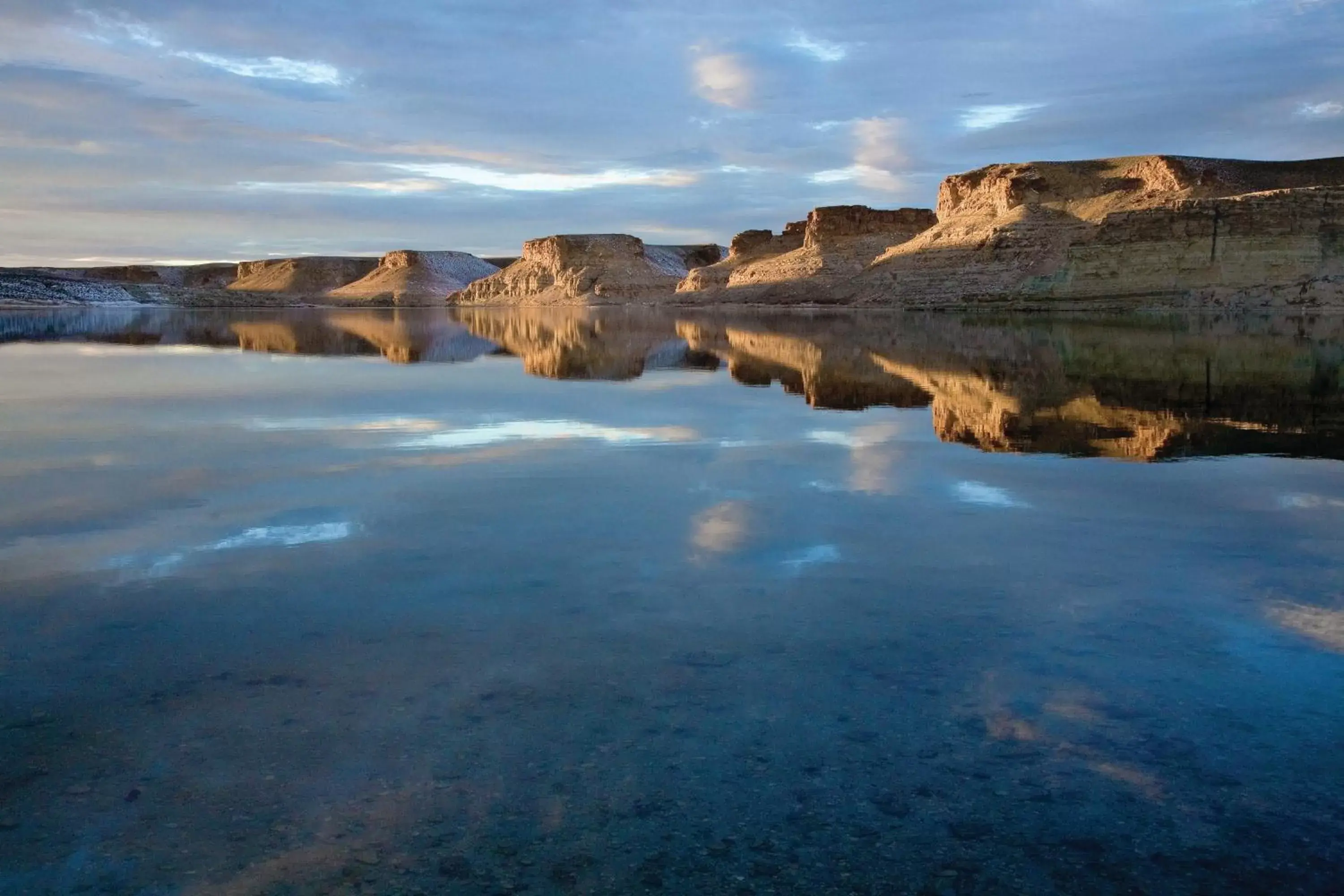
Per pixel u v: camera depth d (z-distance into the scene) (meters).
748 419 13.80
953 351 28.80
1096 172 100.69
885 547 6.80
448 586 5.92
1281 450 10.90
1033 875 3.09
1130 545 6.85
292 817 3.42
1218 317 58.59
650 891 3.01
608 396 17.08
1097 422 13.27
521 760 3.80
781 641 5.02
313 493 8.61
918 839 3.28
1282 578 6.04
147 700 4.33
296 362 25.70
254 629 5.18
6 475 9.43
